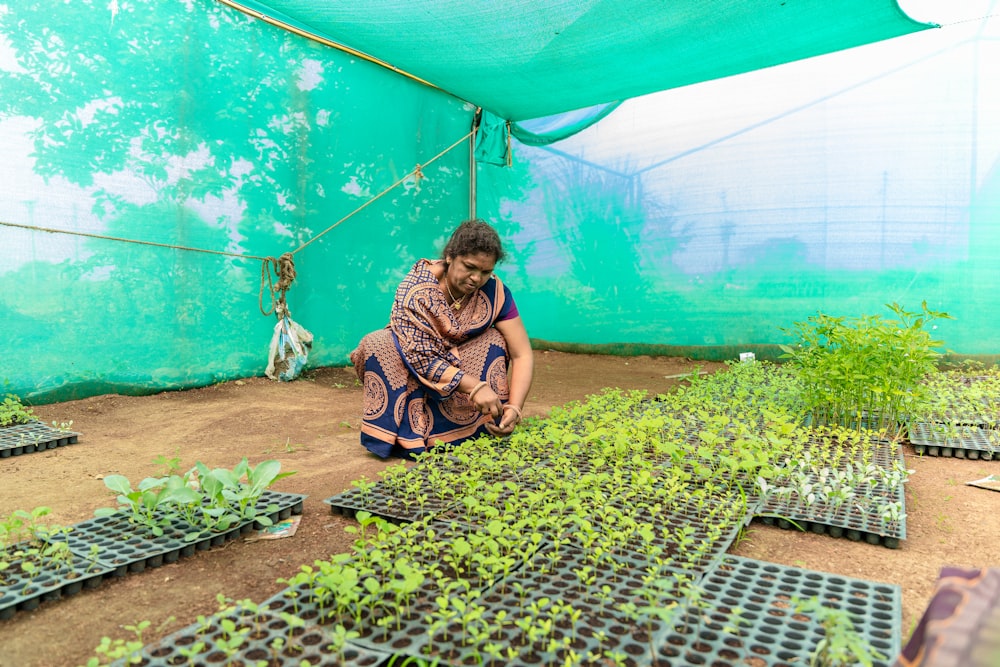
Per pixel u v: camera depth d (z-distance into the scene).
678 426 4.52
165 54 6.16
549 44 6.34
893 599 2.23
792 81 8.46
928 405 5.07
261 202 7.00
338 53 7.52
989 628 1.29
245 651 1.89
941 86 7.71
